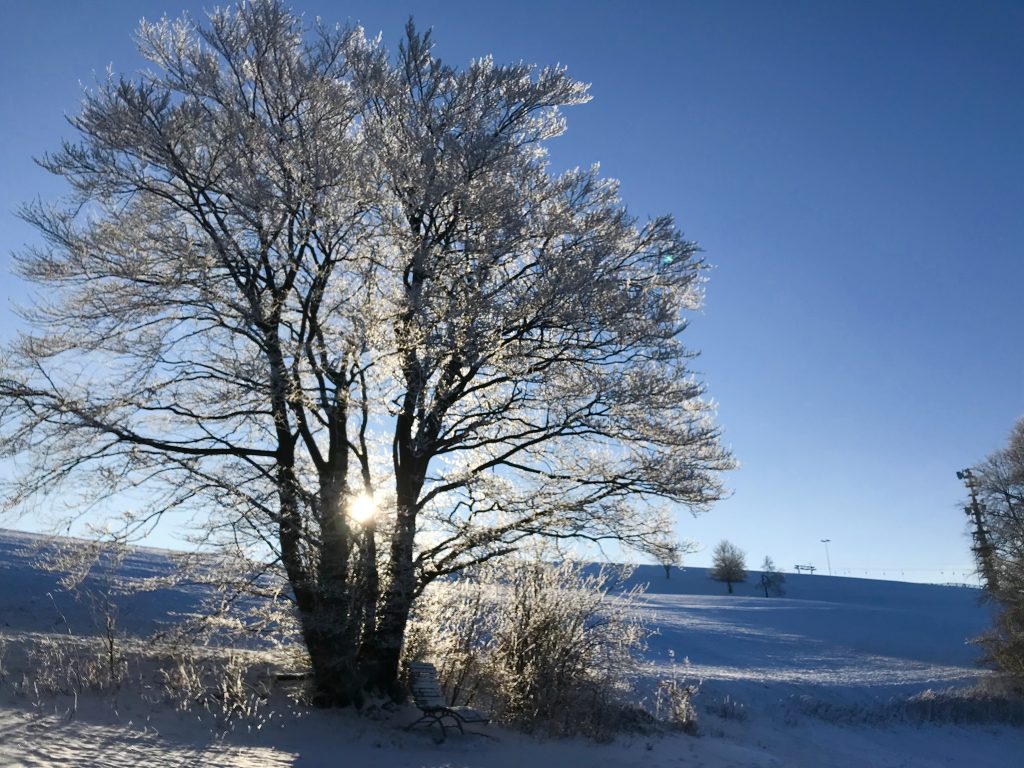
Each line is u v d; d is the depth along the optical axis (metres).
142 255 13.78
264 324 13.45
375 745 12.21
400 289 14.40
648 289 15.09
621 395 14.28
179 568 13.48
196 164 13.88
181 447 13.83
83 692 11.89
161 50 14.98
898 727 25.14
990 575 34.78
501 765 12.22
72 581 13.84
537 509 14.49
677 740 16.67
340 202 13.72
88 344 13.70
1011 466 35.94
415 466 14.73
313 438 14.70
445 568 14.45
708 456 15.02
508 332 14.37
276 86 14.76
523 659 15.66
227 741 10.93
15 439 12.96
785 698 26.22
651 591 112.38
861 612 71.12
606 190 16.28
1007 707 28.61
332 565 13.43
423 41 16.08
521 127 16.20
